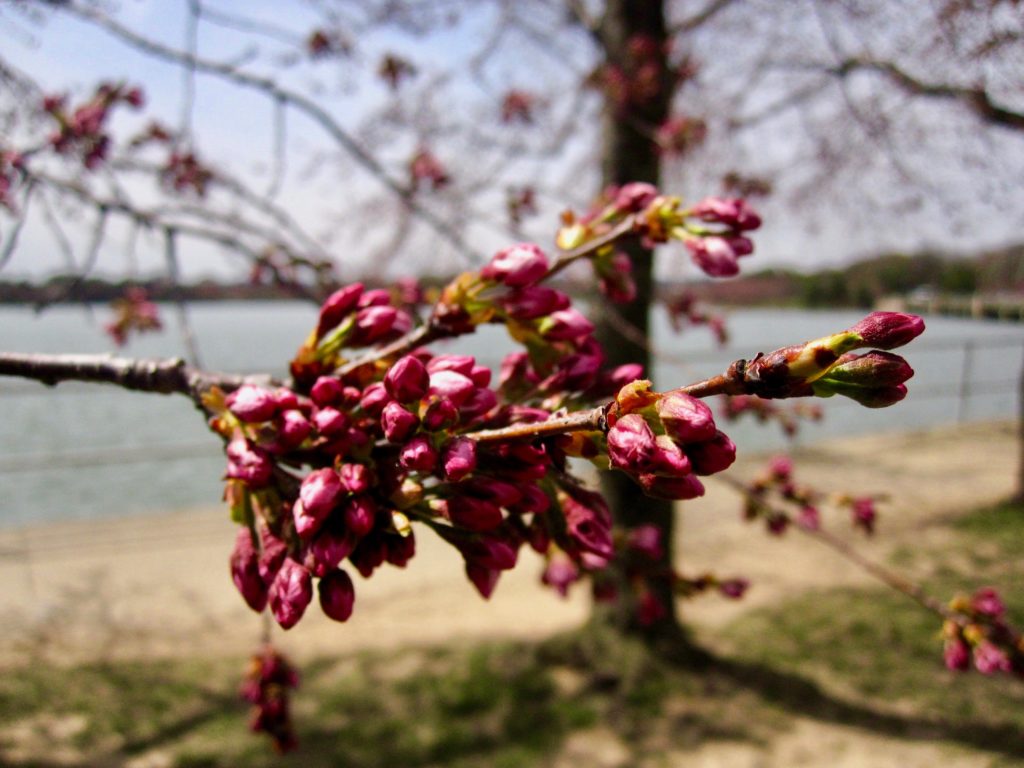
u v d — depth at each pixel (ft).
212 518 26.35
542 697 16.93
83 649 18.47
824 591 21.50
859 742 14.94
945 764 14.07
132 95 10.41
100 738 15.29
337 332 3.56
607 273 4.14
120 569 22.49
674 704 16.44
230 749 15.11
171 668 17.98
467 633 19.95
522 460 2.71
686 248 3.86
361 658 18.74
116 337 13.50
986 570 22.30
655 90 15.24
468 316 3.48
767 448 35.45
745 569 23.38
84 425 27.61
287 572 2.77
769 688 16.94
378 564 2.81
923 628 19.08
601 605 18.26
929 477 31.40
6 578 21.50
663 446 2.08
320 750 15.19
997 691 16.37
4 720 15.51
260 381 3.67
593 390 3.31
